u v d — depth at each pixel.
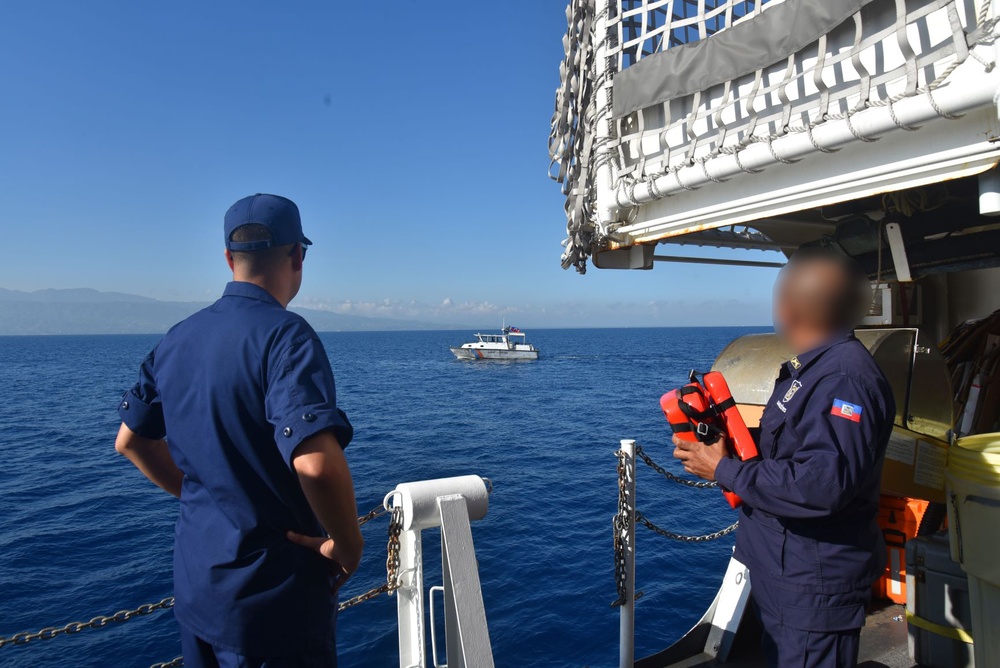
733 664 3.50
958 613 3.03
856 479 1.97
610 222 4.00
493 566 12.20
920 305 5.27
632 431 31.39
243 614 1.77
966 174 2.42
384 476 21.91
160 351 2.02
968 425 4.13
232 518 1.81
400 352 138.38
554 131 4.79
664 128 3.42
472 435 30.86
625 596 3.28
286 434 1.65
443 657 7.83
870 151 2.65
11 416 39.91
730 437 2.31
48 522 16.66
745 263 5.63
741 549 2.45
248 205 2.01
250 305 1.94
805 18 2.68
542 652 8.80
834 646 2.18
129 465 24.38
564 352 119.56
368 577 11.45
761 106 2.95
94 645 9.48
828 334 2.22
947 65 2.23
